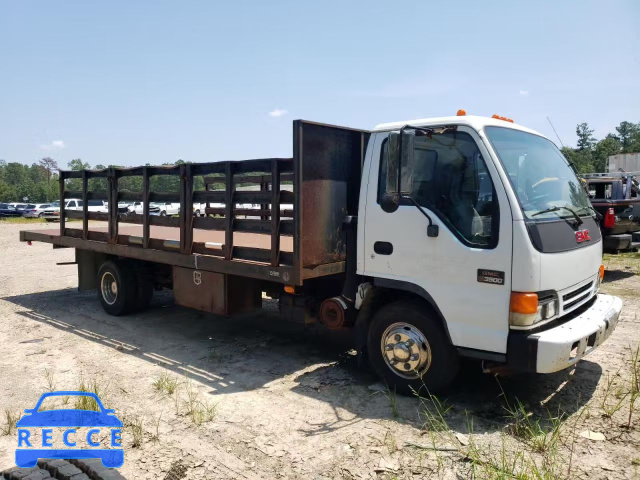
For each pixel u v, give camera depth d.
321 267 5.00
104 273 7.90
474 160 4.14
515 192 3.97
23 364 5.69
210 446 3.84
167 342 6.50
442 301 4.25
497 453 3.63
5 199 108.69
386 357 4.71
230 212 5.50
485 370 4.18
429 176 4.36
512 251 3.89
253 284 6.08
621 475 3.35
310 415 4.34
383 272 4.61
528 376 5.10
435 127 4.37
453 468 3.47
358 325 5.01
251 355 5.97
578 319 4.29
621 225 9.91
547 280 3.94
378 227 4.61
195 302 6.27
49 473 3.40
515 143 4.46
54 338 6.70
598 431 3.96
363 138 5.45
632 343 6.12
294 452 3.74
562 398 4.58
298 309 5.61
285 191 4.93
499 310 3.97
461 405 4.45
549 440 3.80
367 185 4.70
